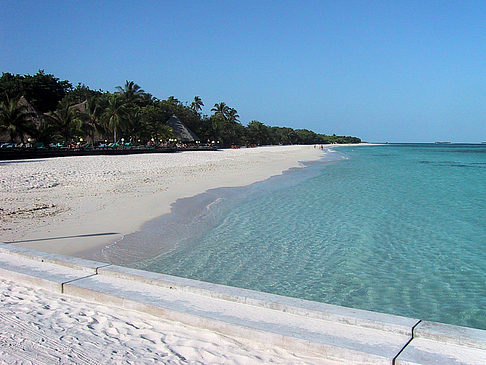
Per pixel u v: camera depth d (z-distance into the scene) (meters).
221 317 4.76
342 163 52.50
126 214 13.80
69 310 5.30
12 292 5.97
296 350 4.22
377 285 8.07
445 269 9.11
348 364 3.98
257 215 14.79
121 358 4.04
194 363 3.97
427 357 3.83
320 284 8.07
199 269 8.77
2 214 12.85
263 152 81.00
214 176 28.27
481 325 6.40
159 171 30.06
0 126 48.72
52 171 26.11
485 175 34.62
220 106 119.44
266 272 8.70
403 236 12.04
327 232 12.38
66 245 9.92
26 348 4.22
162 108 92.62
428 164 52.78
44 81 84.19
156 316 5.09
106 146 57.78
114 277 6.26
